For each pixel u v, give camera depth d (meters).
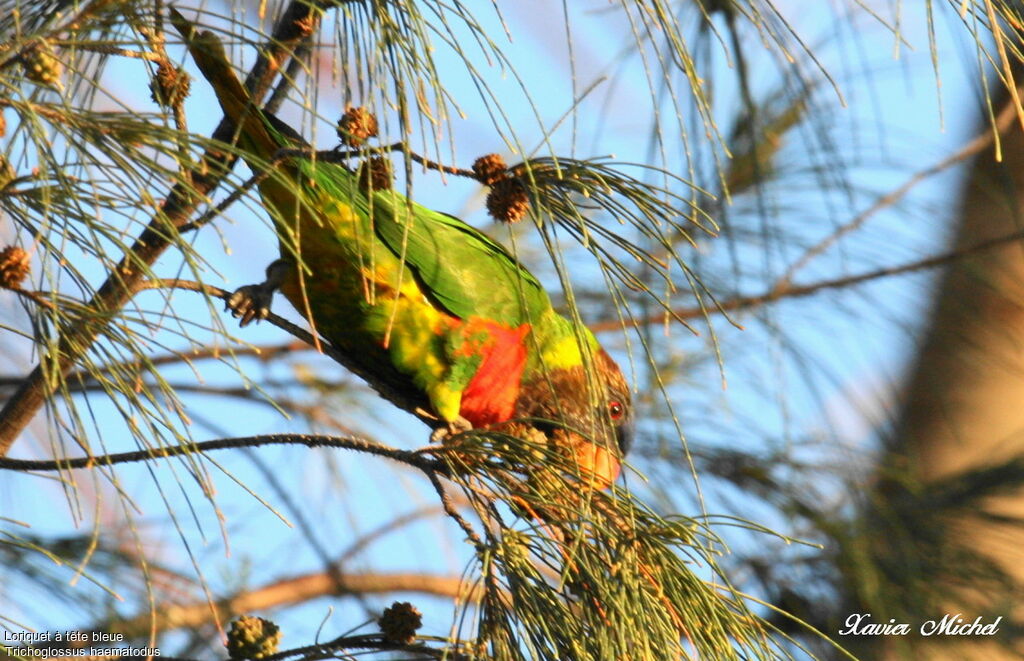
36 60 3.96
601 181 4.55
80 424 3.98
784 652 4.46
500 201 4.74
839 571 7.28
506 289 6.71
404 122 4.26
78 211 3.89
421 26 4.23
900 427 7.57
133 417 4.09
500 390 6.94
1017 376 8.26
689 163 4.67
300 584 8.18
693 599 4.42
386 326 6.34
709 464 7.76
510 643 4.33
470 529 4.60
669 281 4.56
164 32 4.25
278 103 5.73
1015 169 8.03
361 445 4.73
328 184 5.69
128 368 4.15
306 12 5.25
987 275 7.69
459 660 4.42
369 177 4.39
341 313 6.34
